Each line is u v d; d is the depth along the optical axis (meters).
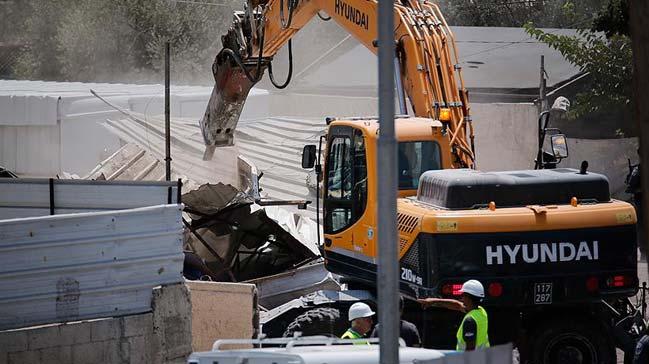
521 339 40.62
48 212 44.06
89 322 36.69
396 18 45.53
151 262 38.22
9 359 35.28
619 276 39.41
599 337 40.47
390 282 22.80
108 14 135.00
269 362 25.69
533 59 107.12
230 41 54.22
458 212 39.03
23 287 36.72
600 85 91.62
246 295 42.47
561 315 40.62
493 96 102.12
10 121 89.50
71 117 88.44
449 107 44.44
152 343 37.69
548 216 39.06
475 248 38.66
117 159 65.81
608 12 62.06
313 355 26.12
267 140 88.94
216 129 57.69
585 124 97.19
